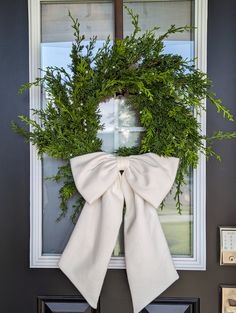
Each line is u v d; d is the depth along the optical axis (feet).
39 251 2.91
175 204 2.90
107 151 2.88
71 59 2.86
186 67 2.62
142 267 2.56
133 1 2.90
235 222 2.87
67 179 2.88
